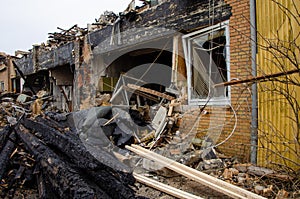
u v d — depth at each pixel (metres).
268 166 4.59
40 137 4.52
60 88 13.63
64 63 11.59
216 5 5.85
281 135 4.43
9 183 4.05
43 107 13.33
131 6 8.50
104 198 2.91
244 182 4.12
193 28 6.44
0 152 4.54
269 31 4.70
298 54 4.22
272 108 4.61
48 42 13.19
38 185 3.79
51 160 3.56
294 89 4.25
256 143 4.88
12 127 5.02
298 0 4.26
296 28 4.27
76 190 2.84
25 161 4.44
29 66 15.30
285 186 3.90
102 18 9.77
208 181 3.94
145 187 4.08
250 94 5.07
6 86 19.31
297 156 4.00
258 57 4.91
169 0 7.03
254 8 5.00
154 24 7.51
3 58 19.64
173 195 3.72
